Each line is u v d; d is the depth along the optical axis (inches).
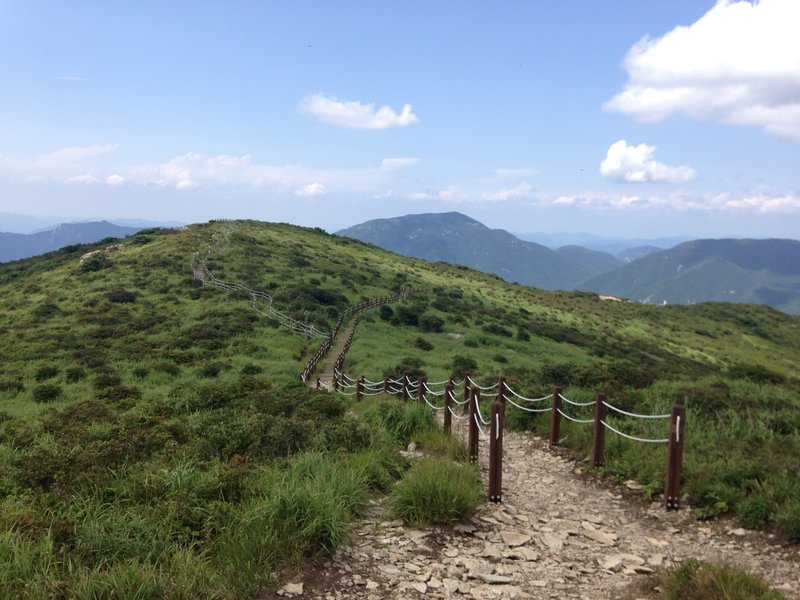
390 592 183.6
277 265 2490.2
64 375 936.9
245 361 1070.4
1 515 206.7
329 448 350.6
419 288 2765.7
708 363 2746.1
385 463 326.6
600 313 3572.8
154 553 191.3
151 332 1337.4
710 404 420.5
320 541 209.2
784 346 3843.5
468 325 2059.5
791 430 359.3
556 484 326.0
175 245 2783.0
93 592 159.9
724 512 256.8
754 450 310.8
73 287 1941.4
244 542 197.9
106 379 869.2
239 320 1466.5
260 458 323.9
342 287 2287.2
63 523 205.3
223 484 252.8
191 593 164.6
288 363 1074.1
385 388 683.4
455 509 247.3
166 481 254.8
